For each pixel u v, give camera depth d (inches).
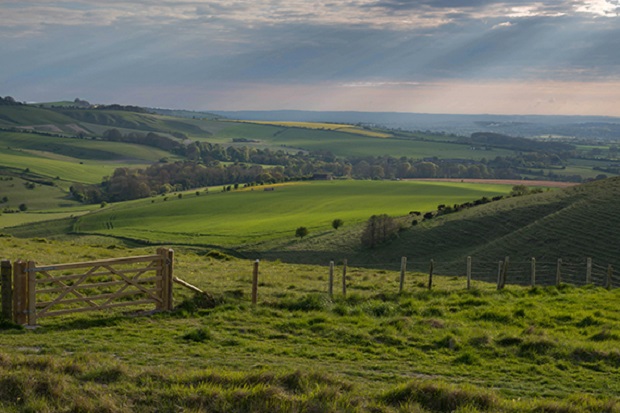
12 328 605.3
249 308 756.0
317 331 679.1
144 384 411.8
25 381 388.5
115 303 699.4
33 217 6289.4
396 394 418.0
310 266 1656.0
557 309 832.3
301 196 6673.2
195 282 968.3
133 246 4478.3
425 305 861.8
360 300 873.5
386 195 6604.3
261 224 5083.7
